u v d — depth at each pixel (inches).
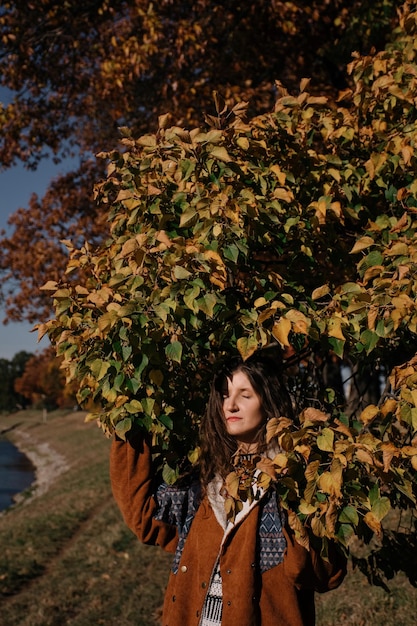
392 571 126.2
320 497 81.7
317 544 83.8
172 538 97.2
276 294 99.8
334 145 129.7
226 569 86.6
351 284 101.7
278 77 348.8
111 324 85.4
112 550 418.6
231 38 334.6
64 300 103.0
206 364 109.3
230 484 83.0
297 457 83.0
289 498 81.3
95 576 373.4
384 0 289.3
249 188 110.0
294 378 127.9
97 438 1694.1
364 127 132.3
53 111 414.0
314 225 113.0
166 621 91.3
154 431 94.3
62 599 340.8
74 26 364.8
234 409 95.4
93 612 309.9
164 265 93.9
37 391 3880.4
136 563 380.8
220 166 106.7
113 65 324.2
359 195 123.3
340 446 80.7
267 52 340.8
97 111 435.2
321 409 117.0
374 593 225.5
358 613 214.8
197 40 319.0
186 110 312.2
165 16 332.5
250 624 84.1
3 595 372.2
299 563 83.0
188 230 106.5
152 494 96.4
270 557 86.4
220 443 96.0
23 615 329.7
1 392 4480.8
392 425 99.5
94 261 110.7
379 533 81.0
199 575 89.0
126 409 90.1
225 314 98.4
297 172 121.8
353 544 252.8
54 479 1089.4
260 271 109.3
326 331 98.5
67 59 382.9
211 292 92.5
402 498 113.7
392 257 107.5
